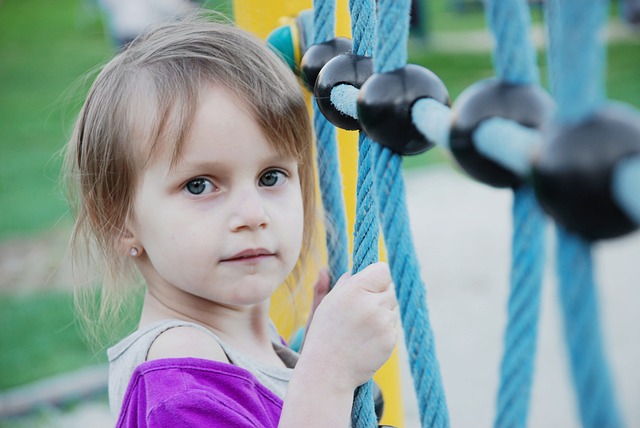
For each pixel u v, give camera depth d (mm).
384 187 962
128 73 1328
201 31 1414
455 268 4410
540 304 711
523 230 704
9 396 3275
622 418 576
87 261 1501
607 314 3807
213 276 1240
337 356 1184
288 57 1560
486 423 3029
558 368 3357
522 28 710
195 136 1240
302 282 1604
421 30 10578
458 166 733
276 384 1330
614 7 12234
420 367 964
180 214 1242
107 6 8953
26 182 6090
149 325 1302
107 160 1321
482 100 706
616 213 563
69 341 3715
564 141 576
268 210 1267
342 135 1635
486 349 3564
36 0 13422
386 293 1205
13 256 4727
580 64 573
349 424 1263
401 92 916
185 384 1186
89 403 3285
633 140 562
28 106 8266
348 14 1587
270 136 1283
